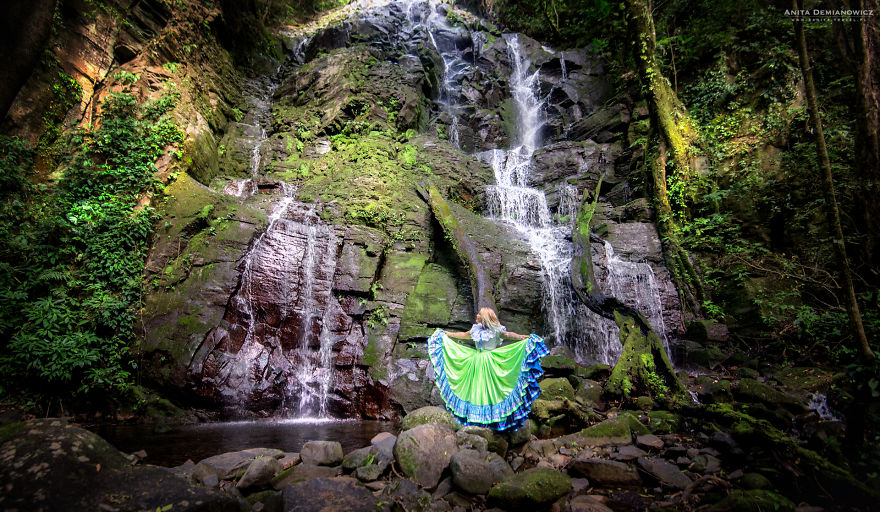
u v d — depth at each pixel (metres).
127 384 5.76
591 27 16.98
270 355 6.33
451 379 4.44
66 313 5.93
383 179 9.23
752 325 7.65
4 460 2.59
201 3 11.44
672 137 9.80
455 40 18.02
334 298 6.89
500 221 9.98
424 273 7.43
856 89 5.94
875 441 3.61
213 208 7.18
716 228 8.92
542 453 4.11
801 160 8.37
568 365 6.10
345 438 4.84
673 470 3.55
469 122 14.88
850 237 7.10
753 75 9.96
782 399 4.65
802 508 2.98
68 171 6.91
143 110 8.04
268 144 10.48
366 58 13.30
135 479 2.77
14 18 6.92
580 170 11.50
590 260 7.77
